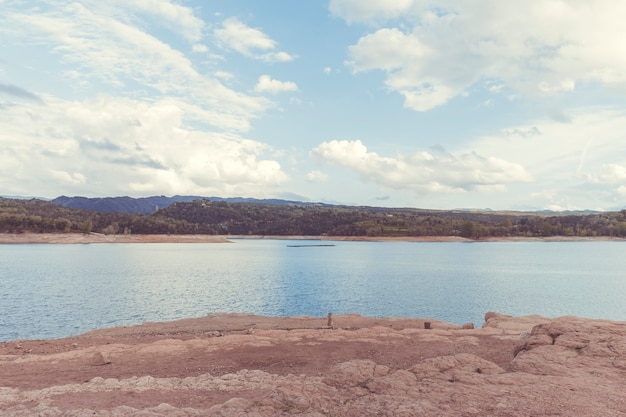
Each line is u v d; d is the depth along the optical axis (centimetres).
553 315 4209
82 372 1614
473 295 5494
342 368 1273
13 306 4269
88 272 7769
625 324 1636
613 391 1000
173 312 4125
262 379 1413
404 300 5069
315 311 4350
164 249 17512
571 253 15412
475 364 1290
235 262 11006
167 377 1530
